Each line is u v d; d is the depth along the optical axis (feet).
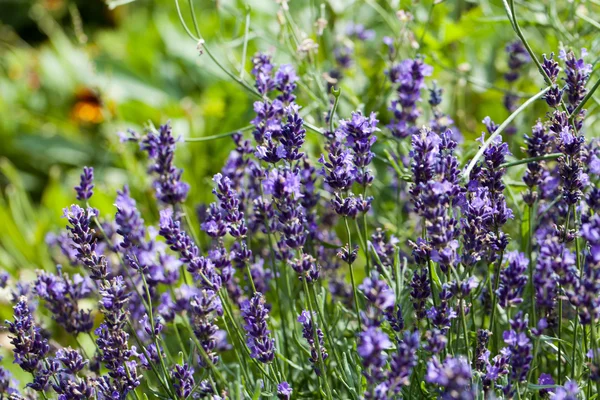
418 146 3.07
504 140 4.06
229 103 5.30
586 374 3.22
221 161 4.88
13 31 10.52
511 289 3.04
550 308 3.26
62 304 3.46
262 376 3.30
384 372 3.01
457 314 3.14
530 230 3.27
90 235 3.20
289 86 3.42
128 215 3.04
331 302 3.65
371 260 3.48
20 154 6.99
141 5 9.70
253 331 3.14
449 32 4.12
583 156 3.23
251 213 3.67
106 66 6.82
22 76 8.24
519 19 3.92
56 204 5.34
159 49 7.34
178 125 5.96
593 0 3.71
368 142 3.18
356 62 4.35
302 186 3.46
